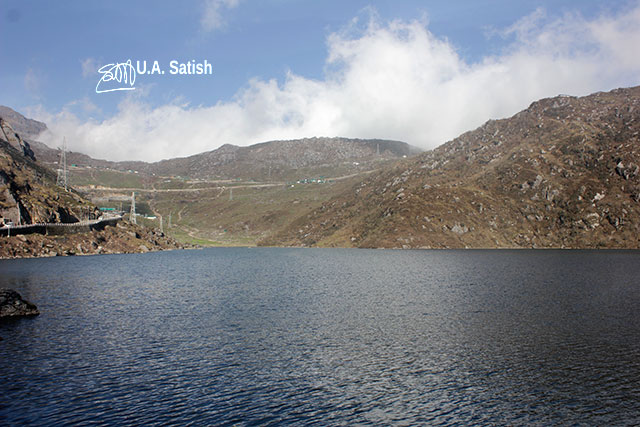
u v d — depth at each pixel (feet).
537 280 346.13
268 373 128.88
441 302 244.42
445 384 121.90
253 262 568.41
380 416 103.30
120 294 274.98
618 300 248.52
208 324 188.65
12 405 105.81
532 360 140.56
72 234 653.30
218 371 130.00
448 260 572.51
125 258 602.44
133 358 141.28
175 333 172.86
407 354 146.61
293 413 103.91
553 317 202.39
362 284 328.08
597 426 99.60
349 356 144.36
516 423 100.78
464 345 156.87
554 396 114.52
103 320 196.13
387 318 201.05
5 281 328.49
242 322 192.54
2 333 171.94
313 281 349.61
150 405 106.73
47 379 122.72
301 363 137.59
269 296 268.62
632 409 107.24
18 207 579.89
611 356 143.84
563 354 146.41
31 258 545.44
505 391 117.39
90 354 145.28
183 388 117.29
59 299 253.85
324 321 194.70
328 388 118.62
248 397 112.27
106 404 107.04
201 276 389.19
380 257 647.97
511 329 179.63
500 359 141.69
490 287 305.94
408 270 440.45
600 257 609.83
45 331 175.42
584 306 229.86
